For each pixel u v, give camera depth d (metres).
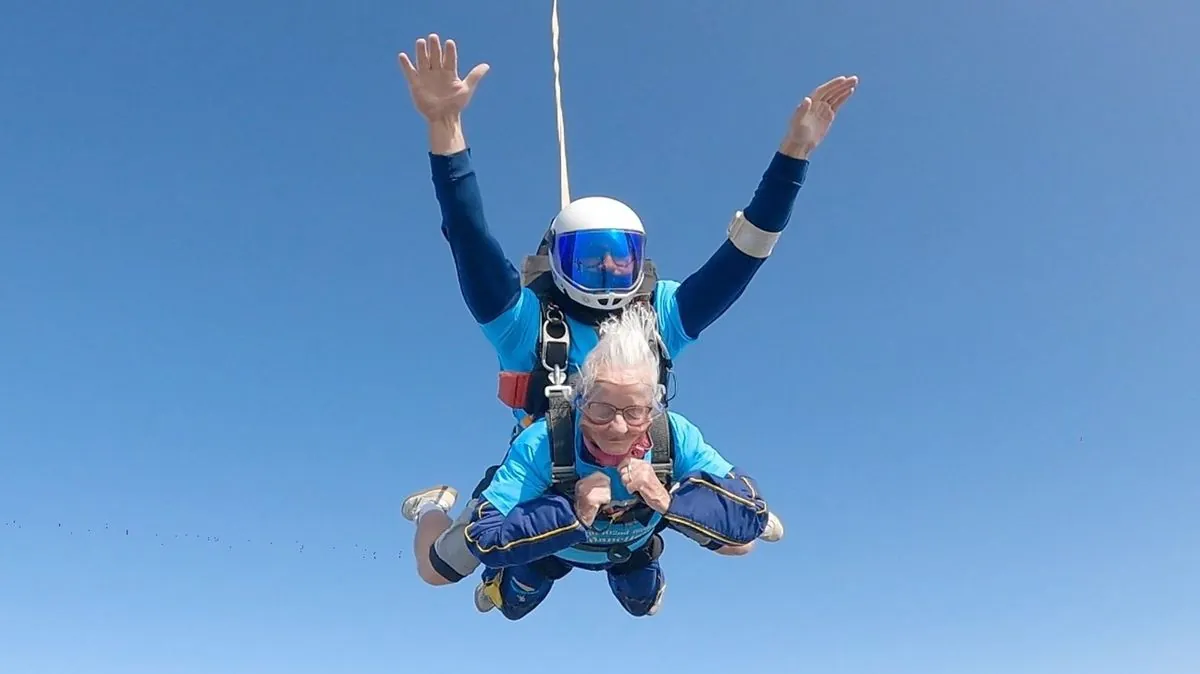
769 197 2.04
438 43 1.78
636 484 1.73
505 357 2.06
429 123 1.86
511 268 2.00
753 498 1.83
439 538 2.13
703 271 2.12
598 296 2.01
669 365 1.98
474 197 1.89
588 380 1.72
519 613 2.38
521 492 1.81
